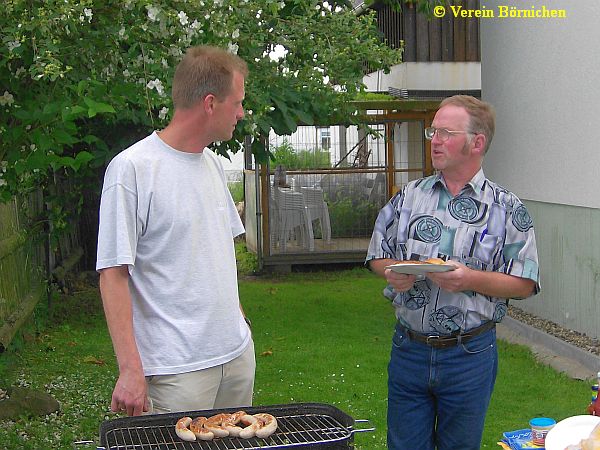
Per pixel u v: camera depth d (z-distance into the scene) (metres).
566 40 7.42
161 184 2.89
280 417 2.78
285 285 11.04
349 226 12.10
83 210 10.96
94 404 5.73
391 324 8.55
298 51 7.32
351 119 8.34
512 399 5.88
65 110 3.46
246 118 6.13
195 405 2.95
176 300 2.92
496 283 3.14
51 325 8.41
